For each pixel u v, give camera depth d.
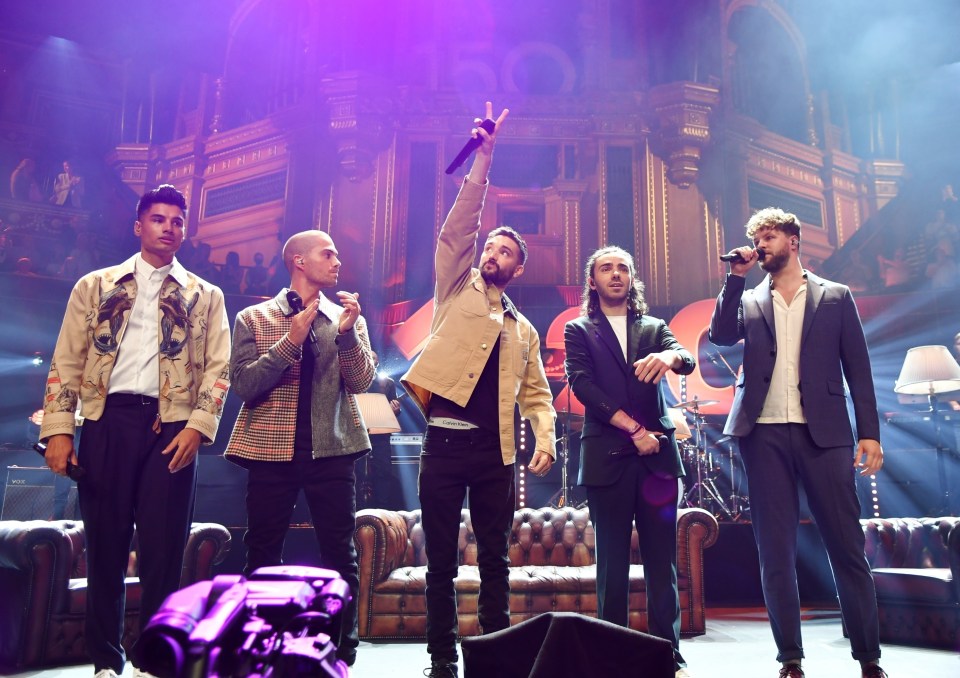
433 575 2.09
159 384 2.12
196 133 12.99
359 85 11.34
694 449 6.74
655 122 11.63
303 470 2.16
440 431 2.15
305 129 11.74
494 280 2.31
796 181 12.84
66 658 2.80
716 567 5.28
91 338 2.11
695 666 2.68
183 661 0.84
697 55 11.84
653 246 11.30
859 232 12.16
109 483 2.03
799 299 2.39
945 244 10.80
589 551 4.00
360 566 3.52
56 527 2.85
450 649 2.06
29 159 11.67
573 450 7.28
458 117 11.61
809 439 2.24
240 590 0.99
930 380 5.68
